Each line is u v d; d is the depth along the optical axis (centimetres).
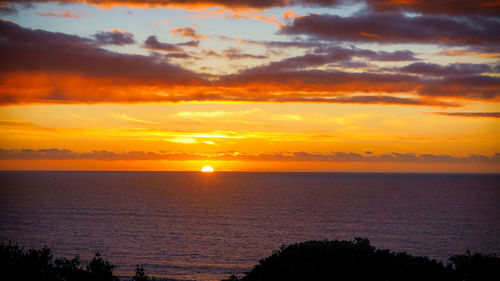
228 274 6175
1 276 2005
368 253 2341
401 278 2061
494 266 2097
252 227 10512
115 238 9031
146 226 10669
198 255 7412
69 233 9638
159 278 5925
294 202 16888
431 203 16575
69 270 2200
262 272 2267
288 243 8419
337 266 2189
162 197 19212
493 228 10425
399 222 11375
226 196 19925
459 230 10119
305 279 2102
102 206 15175
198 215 12788
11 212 13362
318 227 10500
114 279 2303
